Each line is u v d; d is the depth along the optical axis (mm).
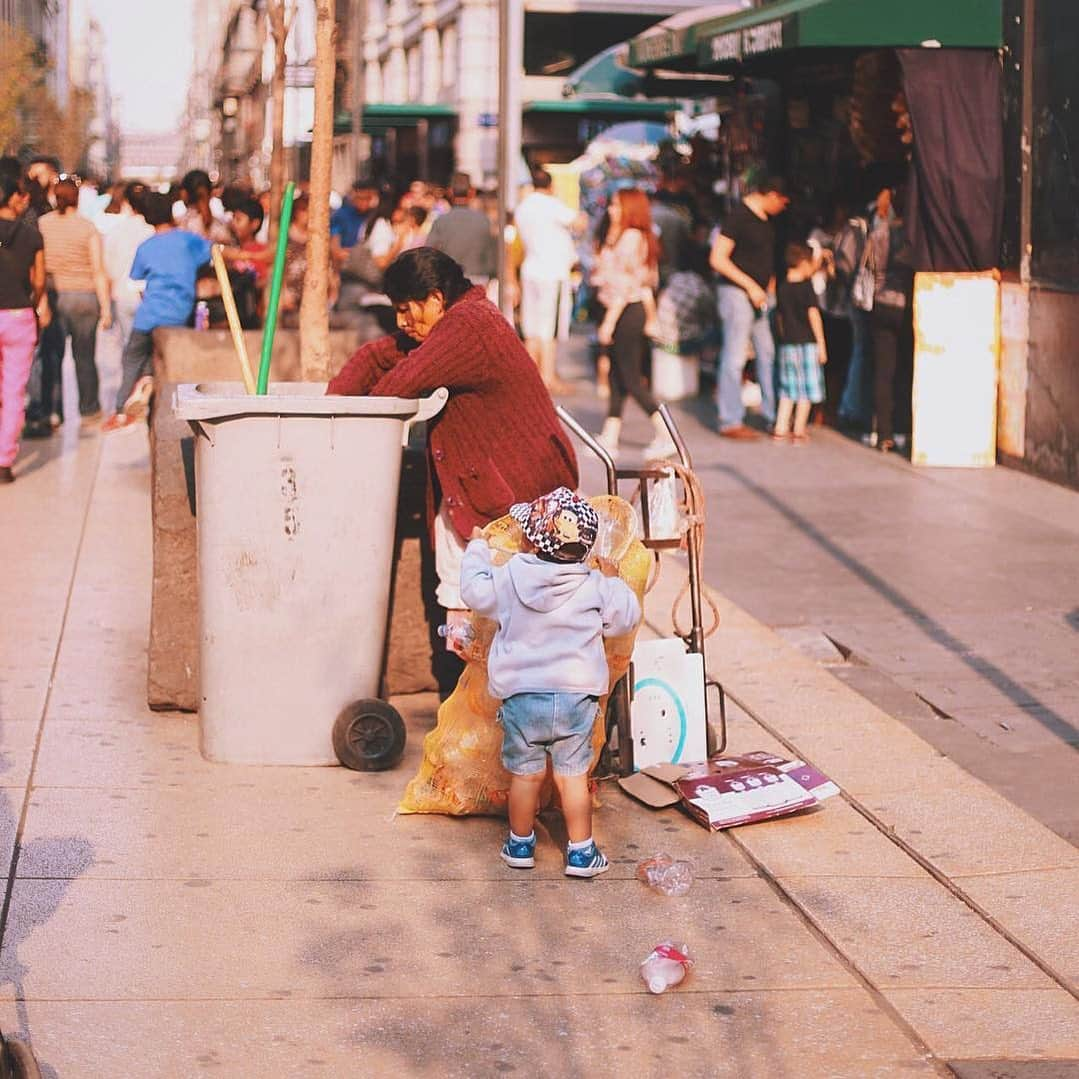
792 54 14133
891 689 7102
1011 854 5258
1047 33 11383
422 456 6688
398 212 16922
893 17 11789
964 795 5809
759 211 13375
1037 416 11828
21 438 13430
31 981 4250
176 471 6504
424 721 6543
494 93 34844
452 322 5781
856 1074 3850
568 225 16047
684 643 5941
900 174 13578
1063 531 10148
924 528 10258
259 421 5785
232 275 11656
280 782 5855
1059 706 6859
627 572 5590
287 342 9906
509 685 4980
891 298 12688
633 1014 4145
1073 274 11281
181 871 5020
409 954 4473
